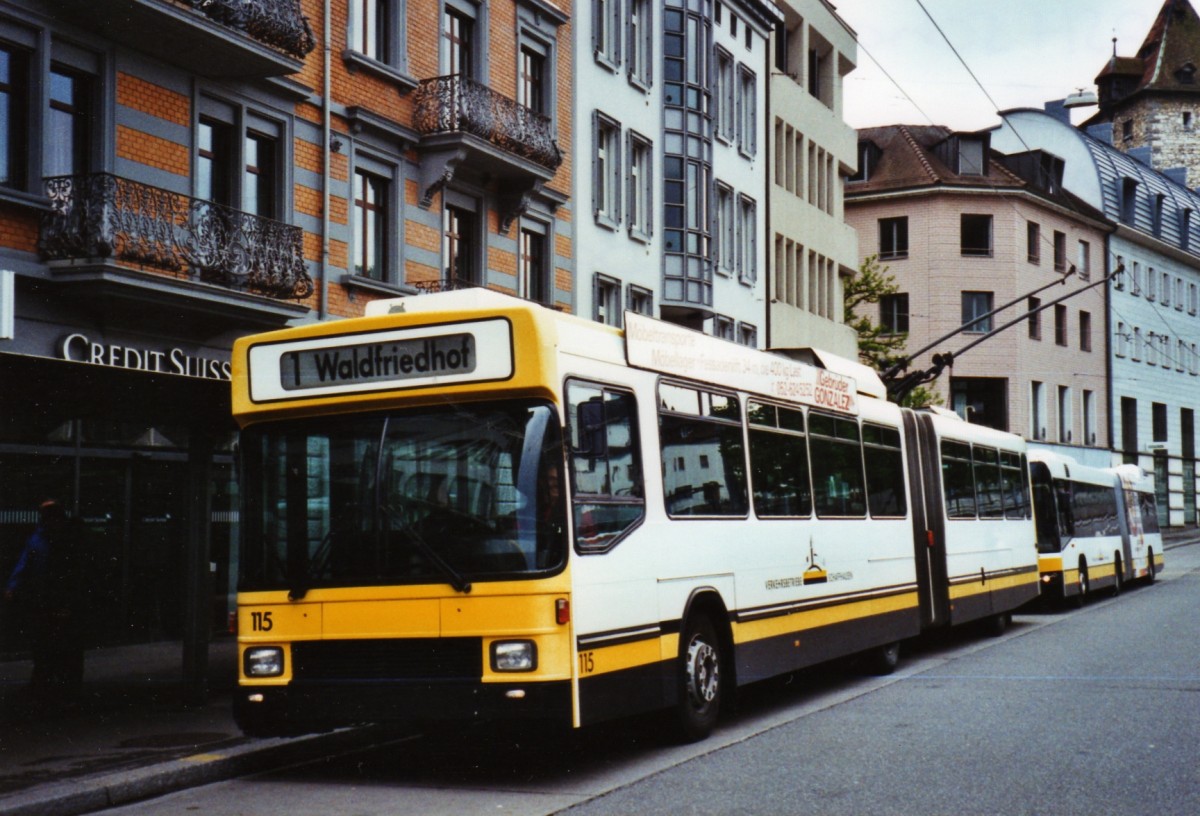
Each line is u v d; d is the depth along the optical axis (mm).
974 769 9539
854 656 16484
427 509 9297
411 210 22578
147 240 16031
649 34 31984
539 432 9172
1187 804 8258
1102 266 67312
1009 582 22609
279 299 18141
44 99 15492
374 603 9273
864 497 15844
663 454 10734
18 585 13148
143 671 15531
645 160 31844
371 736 11391
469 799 8797
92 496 17391
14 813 8125
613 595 9648
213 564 19141
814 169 44906
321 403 9594
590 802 8562
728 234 37031
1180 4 90812
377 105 21688
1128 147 91438
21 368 11195
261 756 10219
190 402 12438
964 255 60125
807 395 14289
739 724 12195
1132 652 18328
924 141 62906
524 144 24547
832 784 9023
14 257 15078
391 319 9508
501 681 8938
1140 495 39344
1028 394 60875
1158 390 72000
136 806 8875
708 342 11875
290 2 18516
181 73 17641
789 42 43969
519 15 25984
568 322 9617
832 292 46594
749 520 12305
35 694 13016
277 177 19516
